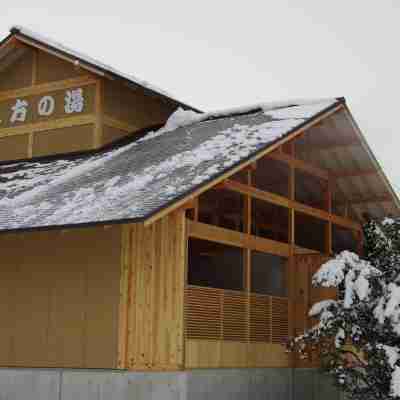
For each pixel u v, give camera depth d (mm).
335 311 11195
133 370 10609
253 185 15102
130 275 10875
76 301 11258
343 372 11430
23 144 16125
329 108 13047
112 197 10648
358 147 14047
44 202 11547
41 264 11766
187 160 11719
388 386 11062
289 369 13109
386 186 14867
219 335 11617
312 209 14258
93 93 15297
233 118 14711
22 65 16453
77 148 15328
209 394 11234
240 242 12305
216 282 14508
